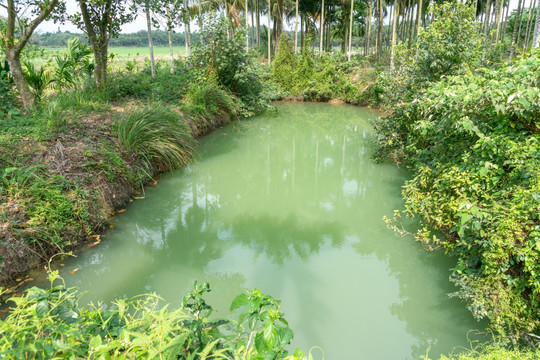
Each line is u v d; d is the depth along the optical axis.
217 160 8.16
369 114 14.31
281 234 4.89
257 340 1.36
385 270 4.00
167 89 10.98
